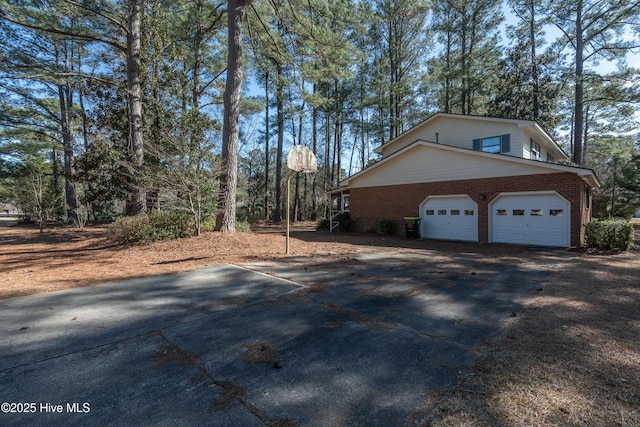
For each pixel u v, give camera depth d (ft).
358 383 7.88
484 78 71.31
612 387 7.60
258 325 11.75
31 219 76.95
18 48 50.55
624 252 29.76
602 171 98.78
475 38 76.07
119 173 39.81
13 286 16.84
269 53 44.83
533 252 30.89
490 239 38.70
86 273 19.95
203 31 50.42
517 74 67.97
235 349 9.79
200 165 33.40
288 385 7.79
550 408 6.79
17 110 62.49
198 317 12.53
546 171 34.68
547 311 13.29
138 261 23.91
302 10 40.01
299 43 41.16
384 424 6.33
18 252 30.22
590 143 82.89
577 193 32.78
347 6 39.32
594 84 59.88
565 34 64.69
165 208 36.45
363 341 10.41
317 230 59.67
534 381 7.89
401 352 9.61
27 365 8.68
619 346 9.86
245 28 44.60
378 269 22.11
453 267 23.18
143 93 41.93
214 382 7.92
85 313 12.84
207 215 37.35
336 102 88.63
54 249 32.48
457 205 41.86
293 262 24.00
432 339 10.57
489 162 38.78
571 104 74.64
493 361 8.97
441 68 74.59
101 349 9.71
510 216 37.55
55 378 8.05
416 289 16.96
